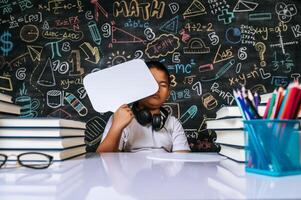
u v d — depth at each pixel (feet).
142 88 3.61
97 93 3.51
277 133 1.66
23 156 2.17
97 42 6.11
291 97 1.66
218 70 6.10
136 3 6.17
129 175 1.73
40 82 6.03
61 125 2.27
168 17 6.17
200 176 1.68
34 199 1.20
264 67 6.11
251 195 1.22
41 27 6.13
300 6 6.25
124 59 6.08
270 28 6.19
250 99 1.82
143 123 4.52
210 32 6.16
